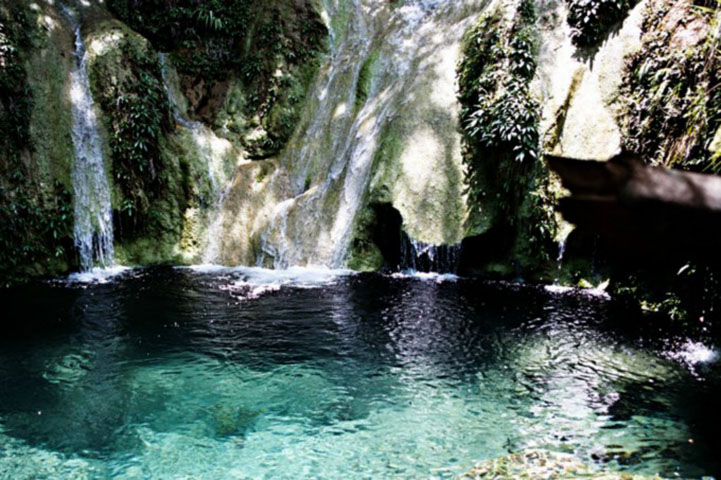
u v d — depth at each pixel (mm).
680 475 4230
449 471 4320
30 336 7094
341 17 14508
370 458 4523
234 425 5027
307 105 13719
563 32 10344
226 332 7316
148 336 7141
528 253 10133
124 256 11422
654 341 7062
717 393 5605
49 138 10570
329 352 6684
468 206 10648
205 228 12141
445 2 13383
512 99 9930
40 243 10219
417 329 7488
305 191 12766
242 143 13500
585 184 538
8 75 10203
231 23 13945
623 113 9344
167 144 12023
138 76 11719
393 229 11391
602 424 5035
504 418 5160
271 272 11070
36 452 4559
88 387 5711
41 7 11328
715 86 7352
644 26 9281
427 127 11359
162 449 4641
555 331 7402
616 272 9336
